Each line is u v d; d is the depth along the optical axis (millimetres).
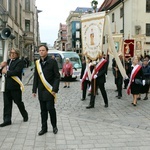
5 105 7020
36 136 6133
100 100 11125
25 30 46375
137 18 32594
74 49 86125
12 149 5316
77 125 7098
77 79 21500
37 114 8344
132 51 17172
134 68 9852
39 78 6180
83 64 11484
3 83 6953
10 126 6941
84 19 9430
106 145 5547
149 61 12234
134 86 9766
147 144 5613
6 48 7082
